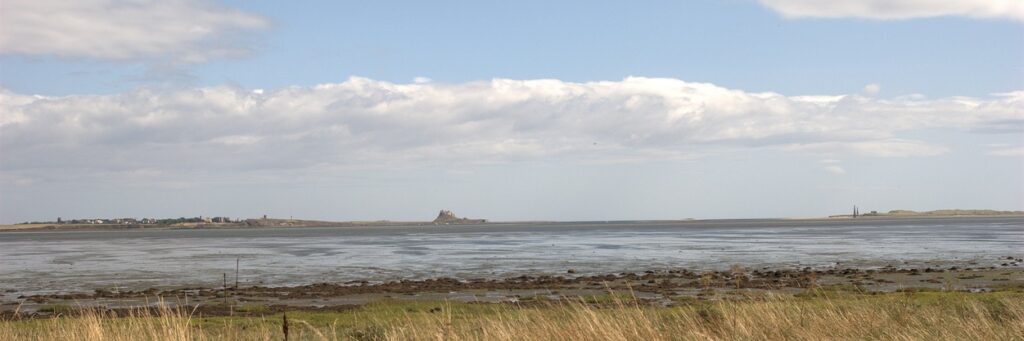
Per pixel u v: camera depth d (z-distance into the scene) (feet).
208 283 202.80
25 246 530.68
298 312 124.47
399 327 59.72
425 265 268.82
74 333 53.26
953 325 53.11
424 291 173.58
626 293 156.87
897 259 272.31
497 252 361.71
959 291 135.54
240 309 133.08
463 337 51.88
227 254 361.92
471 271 239.91
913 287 160.86
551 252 357.82
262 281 209.05
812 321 52.85
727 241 474.90
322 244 499.10
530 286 182.50
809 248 362.53
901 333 50.08
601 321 50.01
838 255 301.43
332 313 119.55
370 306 132.87
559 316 57.26
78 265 285.23
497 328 52.03
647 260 288.30
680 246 408.05
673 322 58.59
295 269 253.24
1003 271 208.03
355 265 271.08
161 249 436.35
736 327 50.78
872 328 51.57
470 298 155.43
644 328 49.57
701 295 147.13
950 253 304.91
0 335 61.82
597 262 279.08
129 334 49.39
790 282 177.78
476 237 654.53
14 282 210.59
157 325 51.93
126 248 461.37
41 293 179.42
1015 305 63.67
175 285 197.06
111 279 217.77
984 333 49.80
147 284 200.54
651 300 133.28
